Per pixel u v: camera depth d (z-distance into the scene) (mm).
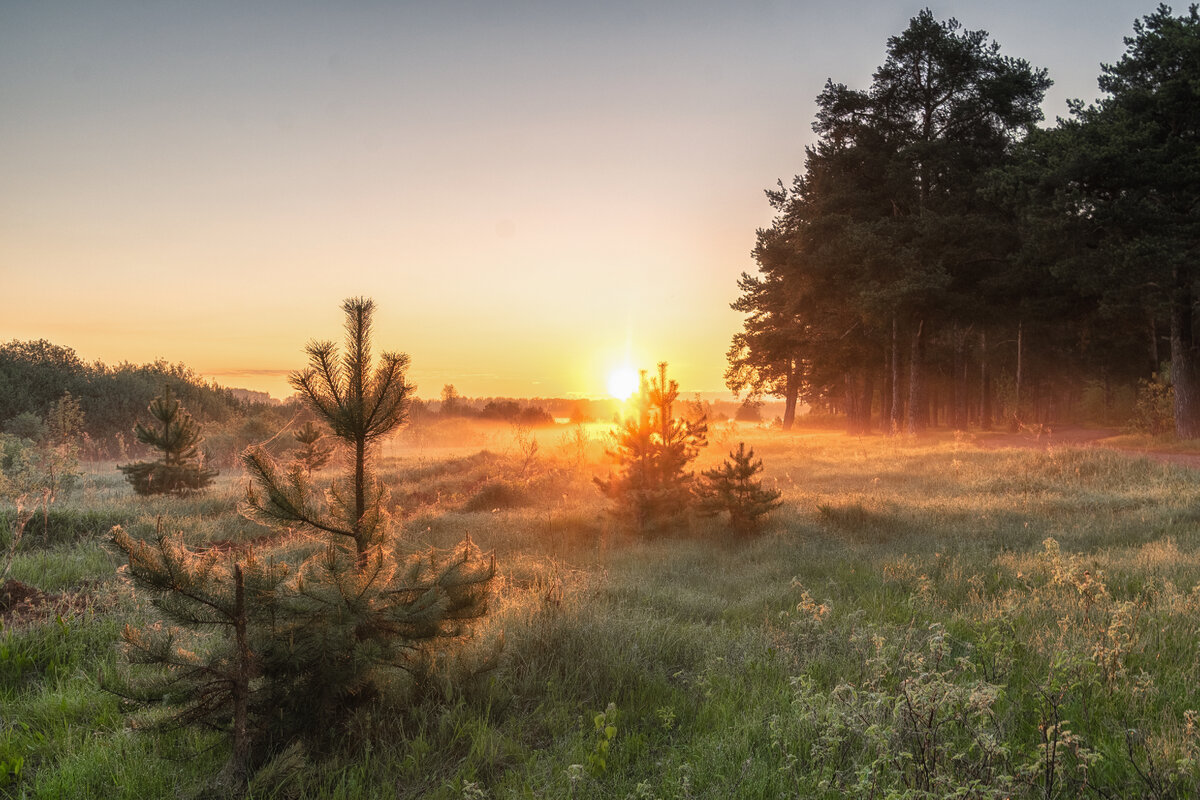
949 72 33750
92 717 4711
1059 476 17359
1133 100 24703
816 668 5410
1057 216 24812
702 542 12109
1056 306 31031
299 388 4484
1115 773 3719
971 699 3730
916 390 36969
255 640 3920
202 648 5531
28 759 4203
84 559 8961
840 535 11844
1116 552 9617
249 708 3969
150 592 3785
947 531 11828
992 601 7305
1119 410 49906
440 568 4566
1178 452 23344
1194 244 24109
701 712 4730
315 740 4102
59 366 43062
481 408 59438
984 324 38375
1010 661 5152
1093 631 5738
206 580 3840
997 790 3123
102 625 6312
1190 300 26078
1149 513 12391
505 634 5832
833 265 34750
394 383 4582
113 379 43125
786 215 43500
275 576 3996
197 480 15914
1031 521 12383
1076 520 12422
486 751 4203
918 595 7691
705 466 23531
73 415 32500
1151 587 7371
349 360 4547
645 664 5586
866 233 31938
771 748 4105
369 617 4070
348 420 4449
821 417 75938
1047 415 54094
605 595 7941
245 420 33781
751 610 7496
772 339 41906
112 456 36531
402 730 4363
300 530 4508
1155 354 37812
